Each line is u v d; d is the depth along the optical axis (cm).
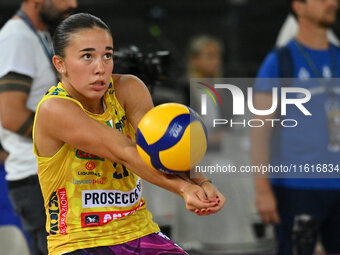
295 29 1264
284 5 2542
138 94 695
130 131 695
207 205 564
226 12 2675
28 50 995
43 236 999
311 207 1091
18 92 981
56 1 1003
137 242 679
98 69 616
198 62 1708
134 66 928
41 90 1015
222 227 1404
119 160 609
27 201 997
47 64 1018
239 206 1400
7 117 977
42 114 631
